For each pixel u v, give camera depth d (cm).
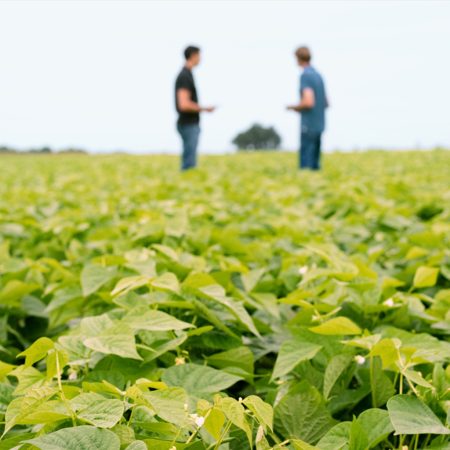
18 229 604
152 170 1695
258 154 3097
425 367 263
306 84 1565
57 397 215
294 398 238
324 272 331
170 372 239
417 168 1652
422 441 240
